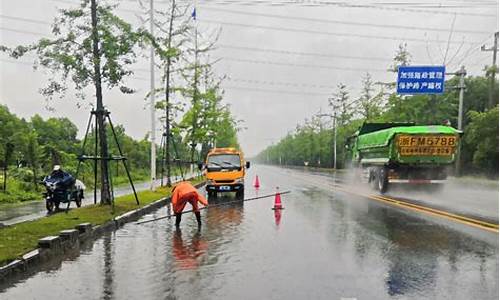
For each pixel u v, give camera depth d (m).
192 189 11.61
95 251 8.38
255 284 6.05
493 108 29.03
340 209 14.65
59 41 13.12
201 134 30.70
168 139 23.16
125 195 18.58
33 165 21.91
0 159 21.16
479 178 30.33
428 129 19.83
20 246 7.94
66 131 40.12
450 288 5.83
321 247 8.48
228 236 9.85
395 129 20.20
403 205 15.27
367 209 14.45
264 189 24.70
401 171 20.25
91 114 14.00
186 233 10.38
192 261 7.44
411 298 5.45
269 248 8.45
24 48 12.91
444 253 7.80
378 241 8.98
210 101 31.47
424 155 19.52
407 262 7.20
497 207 14.38
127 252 8.26
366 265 7.04
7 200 16.98
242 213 14.05
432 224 11.02
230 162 20.88
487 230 9.97
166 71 22.38
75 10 13.25
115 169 32.53
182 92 25.86
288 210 14.66
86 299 5.51
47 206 14.33
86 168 27.62
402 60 35.56
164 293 5.69
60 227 10.06
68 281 6.32
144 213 14.35
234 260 7.47
